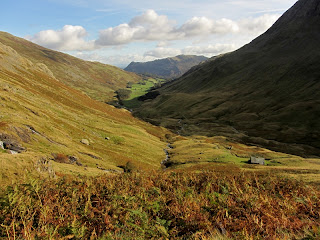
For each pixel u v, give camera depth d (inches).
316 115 5600.4
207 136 4972.9
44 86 3969.0
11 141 1331.2
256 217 338.3
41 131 1815.9
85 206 345.7
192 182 579.5
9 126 1485.0
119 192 440.1
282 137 4864.7
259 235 289.9
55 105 3186.5
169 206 402.9
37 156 935.0
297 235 288.2
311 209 394.9
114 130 3472.0
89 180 519.8
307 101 6471.5
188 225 332.2
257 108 7091.5
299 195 473.1
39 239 257.8
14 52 4849.9
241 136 4859.7
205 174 628.7
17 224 269.9
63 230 284.8
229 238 279.9
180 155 3090.6
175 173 653.9
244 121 6230.3
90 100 5049.2
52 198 380.8
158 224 317.1
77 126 2812.5
